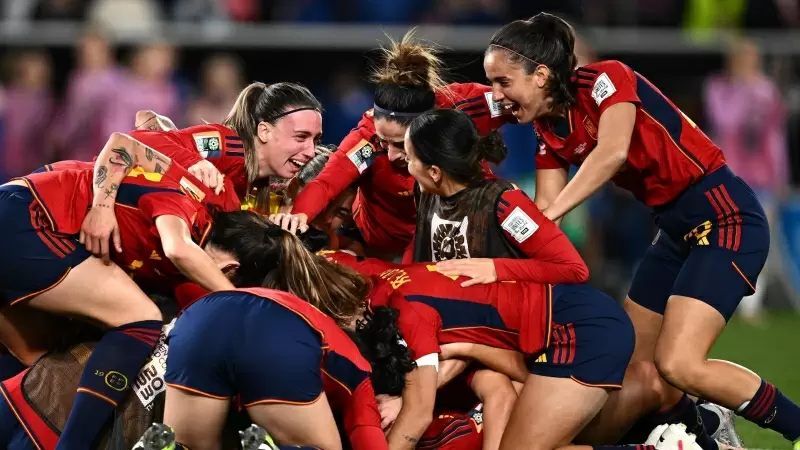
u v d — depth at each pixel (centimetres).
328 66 4062
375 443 1463
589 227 3834
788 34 4206
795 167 4147
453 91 1902
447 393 1695
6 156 3991
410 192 1911
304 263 1543
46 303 1572
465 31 4006
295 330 1412
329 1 4328
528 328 1595
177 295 1677
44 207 1569
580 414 1571
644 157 1767
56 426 1537
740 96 3794
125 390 1523
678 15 4259
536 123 1820
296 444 1422
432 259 1711
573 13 4175
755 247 1745
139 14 4172
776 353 2972
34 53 4053
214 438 1448
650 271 1873
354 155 1866
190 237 1534
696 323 1689
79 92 3844
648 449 1573
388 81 1777
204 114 3753
